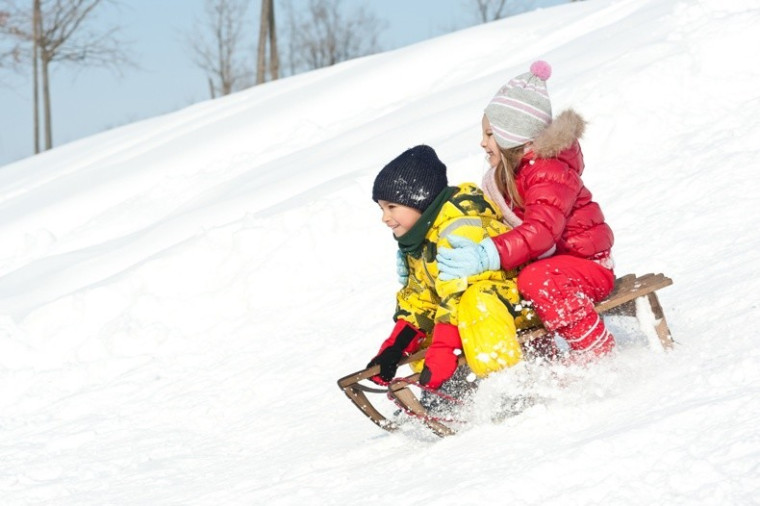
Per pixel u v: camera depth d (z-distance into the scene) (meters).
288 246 11.55
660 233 8.73
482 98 16.41
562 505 3.85
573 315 5.09
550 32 21.59
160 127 27.19
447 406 5.45
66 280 13.92
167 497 6.26
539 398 5.16
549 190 5.21
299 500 5.18
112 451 7.81
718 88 11.55
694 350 5.28
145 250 14.36
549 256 5.39
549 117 5.56
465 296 5.06
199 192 18.39
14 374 10.55
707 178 9.59
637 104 11.64
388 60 24.06
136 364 10.40
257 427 7.58
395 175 5.27
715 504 3.52
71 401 9.48
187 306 11.30
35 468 7.60
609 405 4.83
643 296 5.29
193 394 8.95
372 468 5.36
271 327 10.38
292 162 17.50
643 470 3.92
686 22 14.09
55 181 22.98
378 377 5.52
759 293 6.06
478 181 11.77
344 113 21.97
